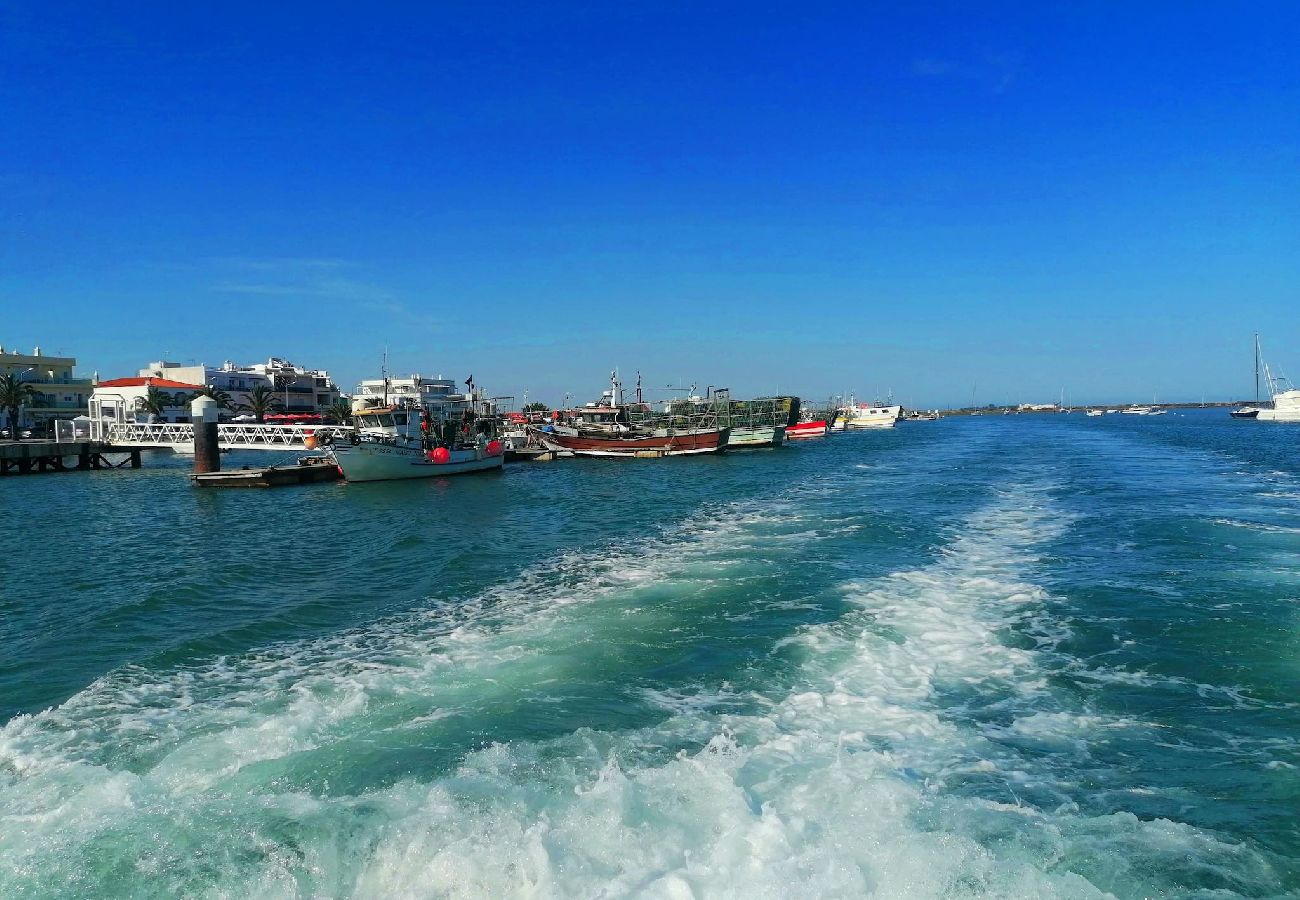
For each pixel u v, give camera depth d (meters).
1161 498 30.05
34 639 14.14
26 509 36.94
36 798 7.70
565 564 19.64
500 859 6.18
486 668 11.49
